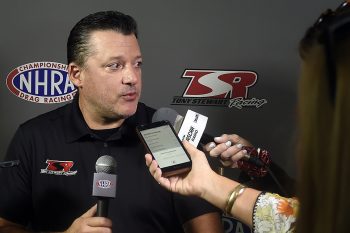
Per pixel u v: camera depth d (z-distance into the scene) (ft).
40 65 8.97
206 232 7.23
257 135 8.98
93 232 6.10
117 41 7.16
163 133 5.89
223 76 8.92
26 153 7.66
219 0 8.83
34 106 9.04
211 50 8.90
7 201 7.63
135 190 7.35
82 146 7.55
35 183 7.57
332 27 2.61
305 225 2.56
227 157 6.14
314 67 2.63
